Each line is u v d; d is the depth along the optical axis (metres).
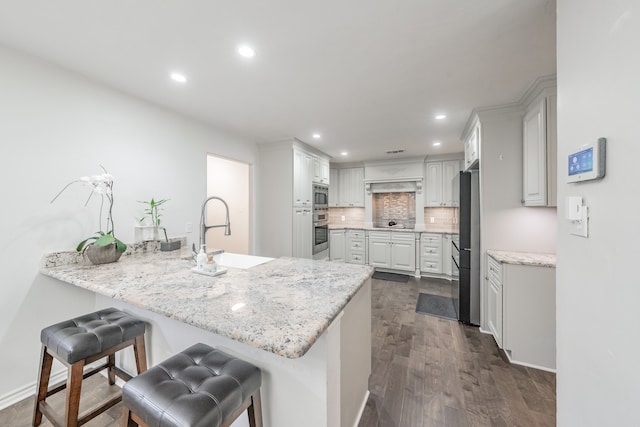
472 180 2.75
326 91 2.22
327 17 1.36
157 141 2.47
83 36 1.50
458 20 1.38
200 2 1.25
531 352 2.04
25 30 1.45
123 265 1.79
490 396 1.70
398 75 1.96
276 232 3.87
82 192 1.93
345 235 5.44
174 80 2.02
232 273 1.55
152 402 0.84
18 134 1.63
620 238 0.73
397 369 1.99
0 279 1.57
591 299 0.87
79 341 1.21
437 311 3.15
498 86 2.12
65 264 1.80
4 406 1.58
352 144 4.09
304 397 1.03
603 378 0.81
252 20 1.38
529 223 2.44
